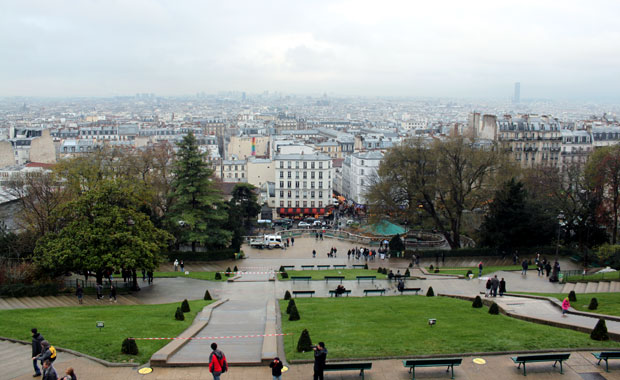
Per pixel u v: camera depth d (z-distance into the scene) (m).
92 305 68.44
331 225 175.38
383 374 39.25
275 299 68.56
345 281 85.25
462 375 39.03
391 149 127.50
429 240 139.75
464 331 48.34
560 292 73.62
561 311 56.44
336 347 43.88
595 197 118.31
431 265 98.38
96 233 75.31
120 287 82.38
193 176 112.06
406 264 108.81
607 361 40.03
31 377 38.69
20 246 95.00
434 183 118.44
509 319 53.25
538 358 38.50
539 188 133.88
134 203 88.31
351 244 138.62
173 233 113.44
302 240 144.00
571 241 117.56
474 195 121.75
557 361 40.84
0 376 38.91
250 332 50.56
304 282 85.19
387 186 123.94
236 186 167.12
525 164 199.62
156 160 141.50
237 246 120.75
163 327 51.53
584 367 40.19
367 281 84.88
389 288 78.62
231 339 47.88
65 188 113.44
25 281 77.44
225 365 36.19
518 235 110.00
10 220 125.31
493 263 107.50
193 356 42.66
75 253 73.50
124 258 74.12
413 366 38.09
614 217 116.81
